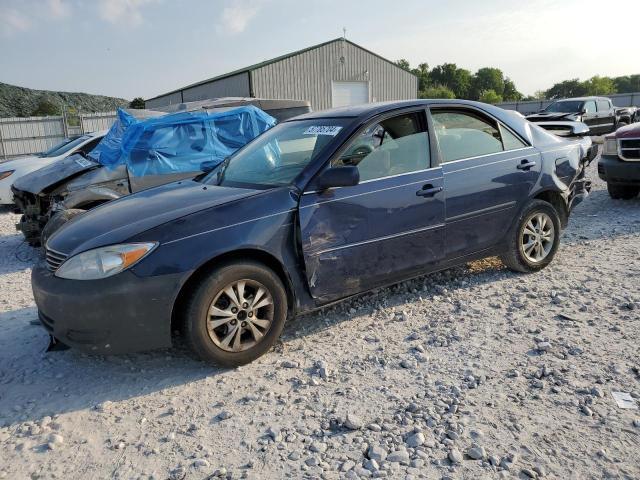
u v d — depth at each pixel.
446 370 3.38
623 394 2.98
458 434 2.71
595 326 3.85
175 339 3.97
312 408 3.03
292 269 3.65
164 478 2.50
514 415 2.85
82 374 3.58
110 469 2.59
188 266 3.25
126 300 3.18
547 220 4.99
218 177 4.39
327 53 30.44
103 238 3.31
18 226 7.12
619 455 2.50
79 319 3.19
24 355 3.90
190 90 37.19
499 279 4.91
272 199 3.59
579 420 2.78
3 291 5.56
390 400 3.07
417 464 2.50
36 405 3.21
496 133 4.68
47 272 3.45
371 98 32.53
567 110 20.05
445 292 4.64
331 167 3.69
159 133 7.25
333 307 4.46
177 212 3.47
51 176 7.19
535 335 3.78
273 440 2.76
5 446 2.80
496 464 2.48
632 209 7.71
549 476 2.38
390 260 4.03
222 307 3.43
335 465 2.54
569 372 3.25
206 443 2.76
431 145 4.23
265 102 10.15
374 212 3.88
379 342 3.82
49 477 2.55
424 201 4.11
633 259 5.29
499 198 4.55
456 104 4.48
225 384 3.34
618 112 21.66
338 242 3.75
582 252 5.66
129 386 3.38
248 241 3.43
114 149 7.21
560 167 4.99
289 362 3.53
